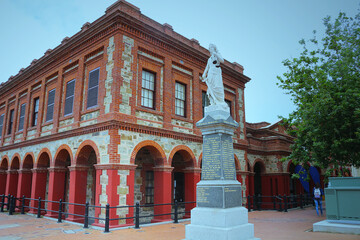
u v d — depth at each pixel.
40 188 18.94
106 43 15.10
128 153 13.80
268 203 21.39
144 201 17.20
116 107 13.73
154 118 15.71
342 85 13.27
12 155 22.88
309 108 13.32
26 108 21.81
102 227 12.52
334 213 11.32
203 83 19.44
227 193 8.55
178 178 19.39
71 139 16.06
